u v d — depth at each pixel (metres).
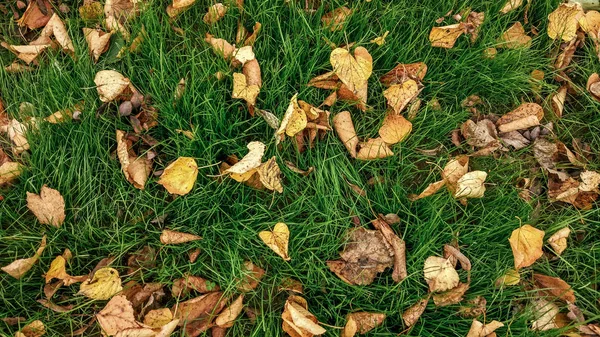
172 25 0.92
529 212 0.84
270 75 0.89
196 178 0.82
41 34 0.90
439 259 0.79
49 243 0.79
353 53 0.90
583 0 0.99
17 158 0.83
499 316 0.80
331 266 0.80
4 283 0.79
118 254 0.81
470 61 0.91
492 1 0.95
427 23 0.93
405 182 0.87
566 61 0.94
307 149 0.86
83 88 0.85
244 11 0.91
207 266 0.80
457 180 0.82
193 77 0.85
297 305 0.78
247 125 0.87
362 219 0.83
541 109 0.89
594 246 0.84
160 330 0.73
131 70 0.87
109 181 0.84
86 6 0.91
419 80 0.89
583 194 0.87
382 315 0.78
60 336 0.77
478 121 0.90
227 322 0.78
